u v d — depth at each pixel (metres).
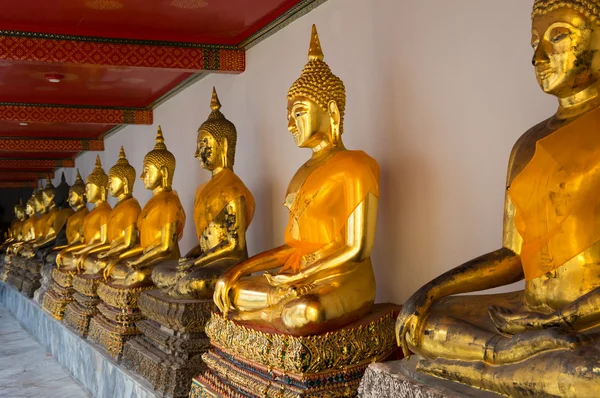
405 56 4.96
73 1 6.03
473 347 3.06
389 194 5.16
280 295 4.41
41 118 10.25
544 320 2.84
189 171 9.20
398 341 3.39
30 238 15.07
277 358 4.15
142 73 8.62
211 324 5.04
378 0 5.24
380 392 3.45
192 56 7.17
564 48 2.97
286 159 6.65
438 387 3.12
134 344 6.68
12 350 10.90
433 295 3.35
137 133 11.62
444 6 4.59
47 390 8.31
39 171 20.19
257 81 7.16
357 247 4.33
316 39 4.81
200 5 6.21
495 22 4.19
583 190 2.98
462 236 4.47
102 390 7.45
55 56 6.70
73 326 9.02
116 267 7.99
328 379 4.12
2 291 16.59
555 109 3.79
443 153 4.62
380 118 5.24
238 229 6.04
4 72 8.41
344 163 4.46
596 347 2.58
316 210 4.54
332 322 4.18
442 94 4.62
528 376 2.74
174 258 7.42
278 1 6.21
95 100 10.36
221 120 6.31
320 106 4.64
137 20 6.57
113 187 8.76
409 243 4.97
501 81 4.14
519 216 3.23
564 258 3.02
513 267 3.44
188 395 5.64
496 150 4.19
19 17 6.39
